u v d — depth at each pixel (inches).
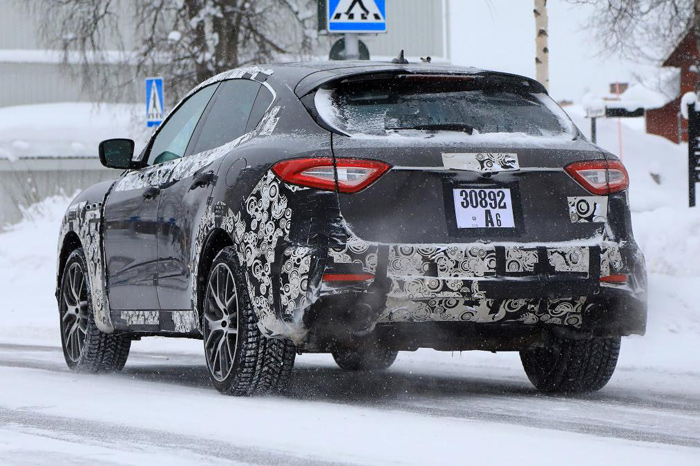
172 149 690.2
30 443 435.2
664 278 1007.0
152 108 1577.3
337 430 465.4
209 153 631.8
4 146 3560.5
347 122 559.8
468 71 592.1
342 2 1163.9
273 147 566.3
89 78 2551.7
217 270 593.0
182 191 639.8
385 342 544.4
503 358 824.9
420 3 4178.2
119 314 716.7
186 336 673.0
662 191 3117.6
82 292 768.9
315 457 404.5
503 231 551.2
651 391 634.8
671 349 812.0
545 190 563.2
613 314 571.8
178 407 536.7
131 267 698.2
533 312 553.9
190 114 686.5
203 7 2277.3
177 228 639.1
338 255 531.8
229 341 585.3
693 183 1766.7
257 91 621.6
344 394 615.8
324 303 530.3
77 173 3631.9
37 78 3826.3
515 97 599.8
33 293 1635.1
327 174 540.4
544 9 1818.4
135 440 441.7
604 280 565.9
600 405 566.9
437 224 542.9
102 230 733.3
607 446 430.0
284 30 2397.9
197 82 2292.1
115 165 713.0
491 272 543.5
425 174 546.0
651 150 3587.6
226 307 587.2
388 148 545.6
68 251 801.6
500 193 555.8
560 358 618.5
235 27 2284.7
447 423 488.7
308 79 589.3
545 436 453.4
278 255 544.4
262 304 552.7
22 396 584.1
